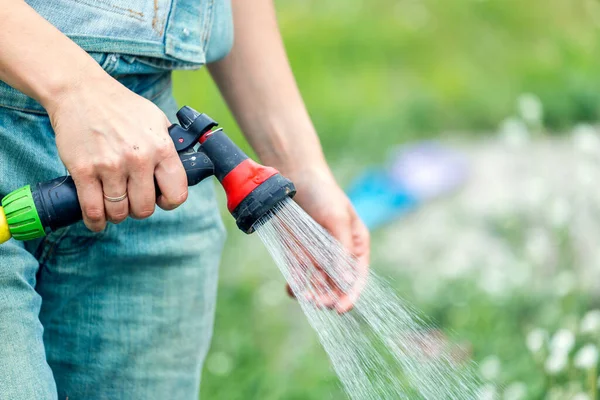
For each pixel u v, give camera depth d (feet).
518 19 31.45
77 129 5.84
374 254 17.51
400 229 19.21
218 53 7.81
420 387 6.68
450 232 18.47
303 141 8.37
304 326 15.26
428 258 17.67
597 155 14.48
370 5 33.14
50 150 6.88
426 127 24.93
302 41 30.12
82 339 7.63
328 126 24.06
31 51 5.88
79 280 7.46
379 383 6.74
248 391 12.38
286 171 8.37
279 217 6.50
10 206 6.00
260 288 15.76
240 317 15.03
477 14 32.14
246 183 6.34
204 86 18.25
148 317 7.68
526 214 17.28
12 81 5.94
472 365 9.65
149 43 6.96
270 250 6.52
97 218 5.99
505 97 25.53
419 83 27.73
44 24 5.99
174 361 7.91
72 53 5.97
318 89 26.63
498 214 17.94
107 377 7.72
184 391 8.07
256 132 8.46
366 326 7.05
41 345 6.59
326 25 31.14
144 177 5.92
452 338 13.02
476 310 14.15
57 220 6.03
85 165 5.84
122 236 7.39
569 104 24.27
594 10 31.14
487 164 21.75
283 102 8.41
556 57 28.04
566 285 13.37
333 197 8.21
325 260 6.67
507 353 12.71
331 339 6.61
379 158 22.29
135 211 6.03
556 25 31.35
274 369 13.23
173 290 7.75
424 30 31.04
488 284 14.94
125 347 7.67
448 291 15.30
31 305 6.61
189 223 7.75
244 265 16.57
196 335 8.05
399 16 32.30
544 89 25.32
